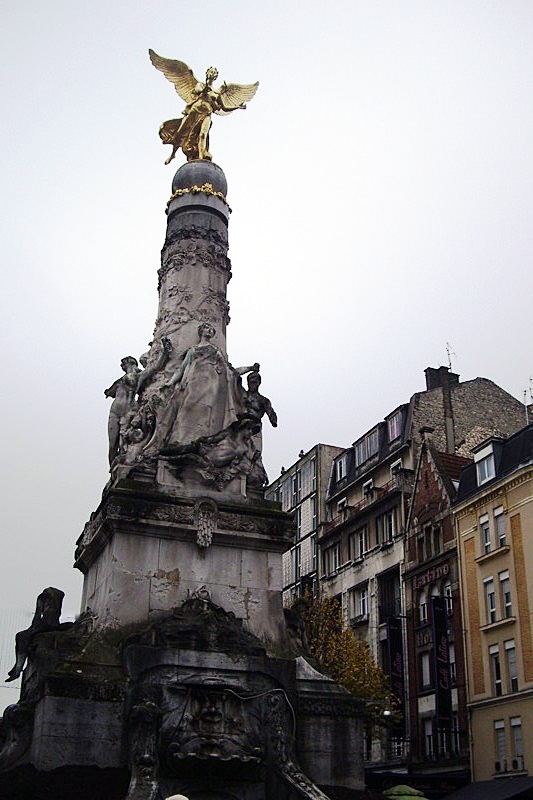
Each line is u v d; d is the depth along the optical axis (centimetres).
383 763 4647
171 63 2858
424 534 4784
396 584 5041
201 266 2480
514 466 4122
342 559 5638
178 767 1666
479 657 4119
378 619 5094
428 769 4306
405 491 5116
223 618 1898
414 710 4569
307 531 6253
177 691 1745
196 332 2367
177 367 2288
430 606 4447
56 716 1653
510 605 3981
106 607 1880
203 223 2542
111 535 1975
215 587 1978
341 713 1870
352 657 4166
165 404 2178
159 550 1966
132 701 1709
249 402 2262
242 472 2128
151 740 1641
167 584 1941
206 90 2820
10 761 1678
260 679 1833
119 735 1677
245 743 1734
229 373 2298
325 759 1820
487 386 5675
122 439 2164
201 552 1998
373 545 5319
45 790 1580
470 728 4075
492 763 3881
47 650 1784
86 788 1606
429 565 4675
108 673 1745
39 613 1975
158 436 2131
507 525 4075
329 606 4519
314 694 1875
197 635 1822
